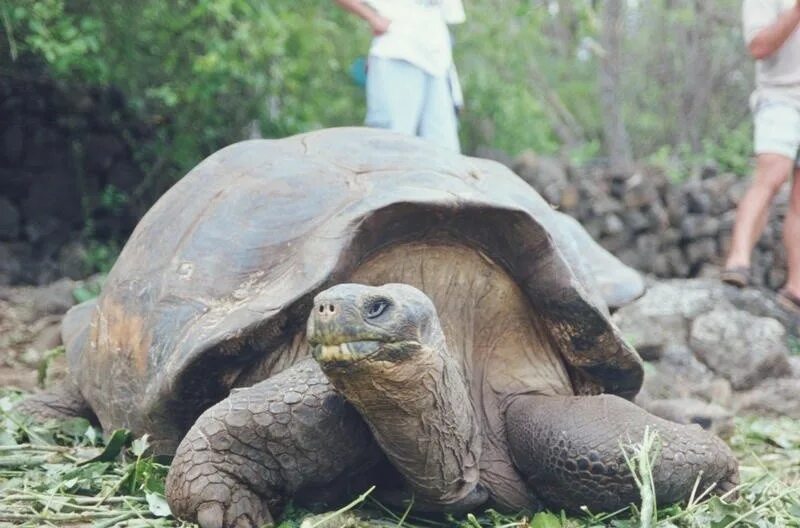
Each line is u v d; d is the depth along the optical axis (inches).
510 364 108.0
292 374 95.7
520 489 103.3
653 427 99.8
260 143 122.6
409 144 116.7
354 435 95.3
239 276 104.6
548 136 542.9
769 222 303.0
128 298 116.0
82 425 133.6
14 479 107.8
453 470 95.0
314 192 108.2
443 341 91.9
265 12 250.4
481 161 122.6
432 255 103.8
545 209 114.6
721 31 599.2
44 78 283.9
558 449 98.3
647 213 301.1
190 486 92.7
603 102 557.6
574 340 107.8
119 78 277.9
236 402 94.0
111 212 291.9
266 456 94.2
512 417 103.7
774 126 224.1
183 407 103.8
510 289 107.0
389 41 196.2
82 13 259.4
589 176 306.0
